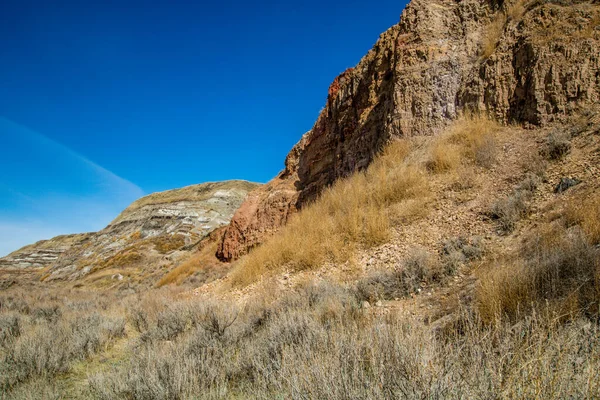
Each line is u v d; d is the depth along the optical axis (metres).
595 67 10.16
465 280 5.82
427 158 11.66
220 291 11.88
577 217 5.70
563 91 10.28
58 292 22.58
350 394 2.28
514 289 3.96
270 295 8.25
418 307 5.39
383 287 6.62
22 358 5.30
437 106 13.04
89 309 11.73
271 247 12.52
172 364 4.27
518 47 11.71
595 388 1.84
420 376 2.13
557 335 2.40
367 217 10.61
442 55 13.77
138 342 6.79
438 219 9.10
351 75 19.03
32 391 4.36
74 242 84.25
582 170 7.64
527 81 11.12
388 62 16.36
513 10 13.09
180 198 72.50
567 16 11.39
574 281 3.74
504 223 7.30
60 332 7.05
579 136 9.02
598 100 9.71
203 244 30.56
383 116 15.02
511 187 8.72
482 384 1.99
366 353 2.84
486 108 11.88
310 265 10.10
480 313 3.81
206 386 4.02
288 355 3.41
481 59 12.81
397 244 8.85
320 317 5.13
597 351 2.18
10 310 11.69
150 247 51.03
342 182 14.70
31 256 78.38
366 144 15.69
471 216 8.45
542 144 9.56
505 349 2.33
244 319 6.66
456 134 11.66
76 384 4.95
